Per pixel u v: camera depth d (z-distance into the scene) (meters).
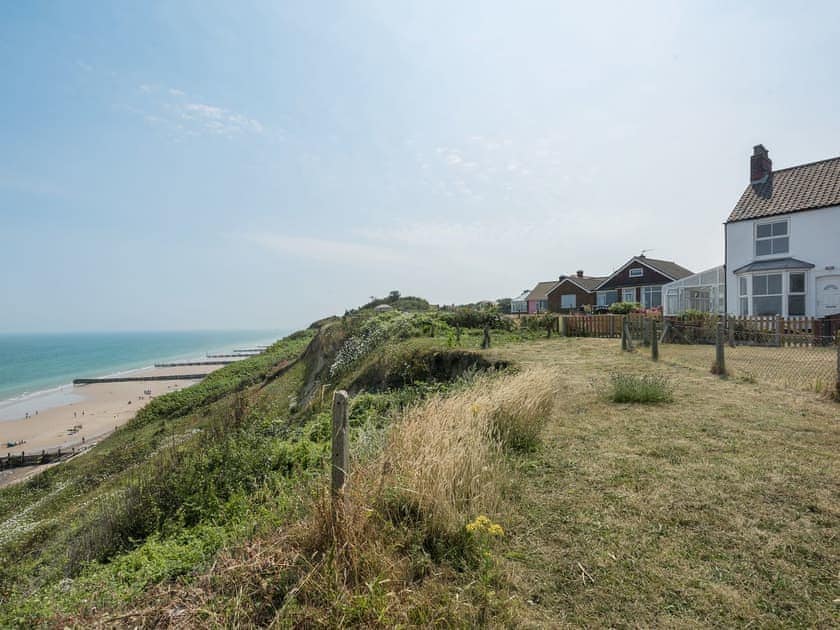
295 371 24.62
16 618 3.17
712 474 3.98
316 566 2.48
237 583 2.54
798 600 2.35
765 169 20.59
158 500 6.00
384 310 26.95
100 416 34.62
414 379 11.85
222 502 5.62
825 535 2.96
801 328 13.57
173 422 21.34
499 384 6.44
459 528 2.95
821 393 6.78
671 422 5.59
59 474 16.86
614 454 4.59
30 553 8.02
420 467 3.36
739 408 6.12
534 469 4.30
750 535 2.99
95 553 5.62
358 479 3.12
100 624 2.47
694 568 2.65
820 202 17.41
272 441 7.46
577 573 2.65
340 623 2.13
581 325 17.47
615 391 6.89
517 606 2.36
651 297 31.89
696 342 14.42
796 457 4.31
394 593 2.29
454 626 2.19
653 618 2.26
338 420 2.99
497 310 20.34
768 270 18.09
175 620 2.37
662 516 3.28
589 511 3.41
